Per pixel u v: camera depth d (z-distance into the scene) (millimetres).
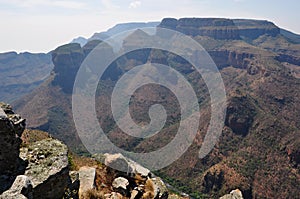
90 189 12148
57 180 9586
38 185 8922
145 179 15383
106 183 14445
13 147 9250
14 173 9180
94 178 13453
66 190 10453
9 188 8531
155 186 14750
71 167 14031
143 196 13945
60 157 10352
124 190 13906
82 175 13445
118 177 14836
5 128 8977
